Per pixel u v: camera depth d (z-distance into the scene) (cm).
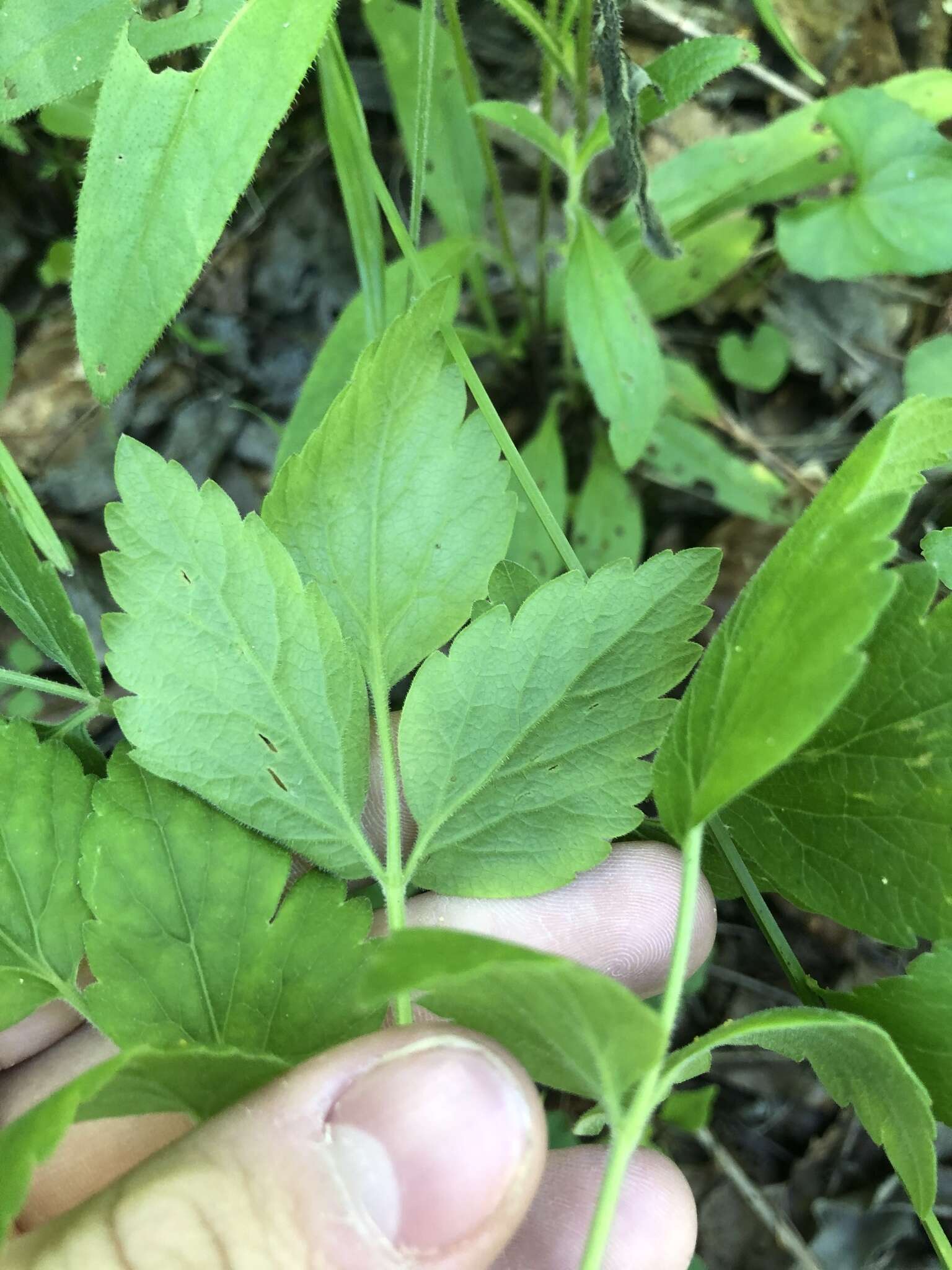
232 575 9
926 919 8
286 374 20
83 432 19
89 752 10
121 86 9
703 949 12
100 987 8
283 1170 8
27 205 20
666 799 7
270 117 9
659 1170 12
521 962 5
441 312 9
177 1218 7
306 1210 8
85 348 9
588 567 17
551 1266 11
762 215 20
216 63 9
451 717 9
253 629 9
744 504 18
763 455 19
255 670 9
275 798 9
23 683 10
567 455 19
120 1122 10
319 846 9
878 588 6
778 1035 8
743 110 20
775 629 7
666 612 9
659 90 12
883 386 20
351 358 15
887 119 15
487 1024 7
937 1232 8
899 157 15
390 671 9
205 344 19
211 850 9
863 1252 17
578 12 13
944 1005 8
